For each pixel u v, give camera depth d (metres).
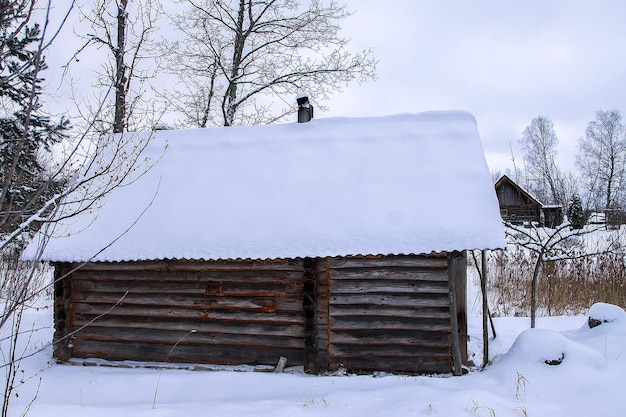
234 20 15.51
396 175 7.54
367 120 8.69
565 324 8.95
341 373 6.72
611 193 43.12
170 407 5.30
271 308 7.11
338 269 6.87
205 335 7.31
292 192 7.66
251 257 6.67
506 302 11.24
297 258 7.04
